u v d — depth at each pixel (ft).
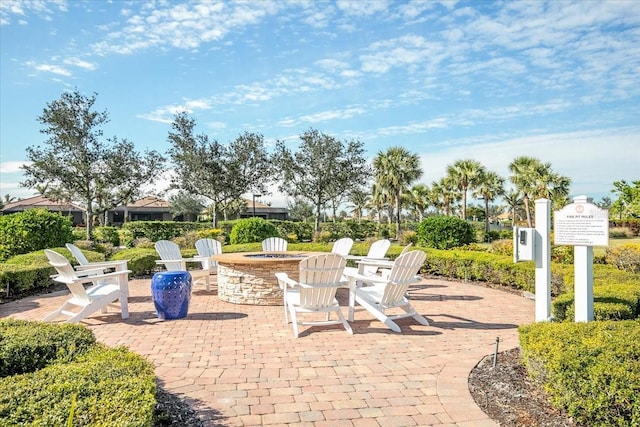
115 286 19.77
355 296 18.61
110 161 63.98
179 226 75.72
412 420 9.25
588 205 13.23
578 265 13.47
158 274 19.26
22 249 33.30
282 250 30.60
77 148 62.03
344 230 89.04
